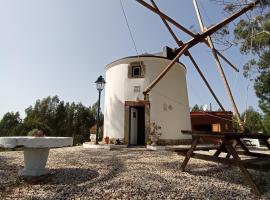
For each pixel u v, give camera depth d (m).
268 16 9.12
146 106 12.23
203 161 6.95
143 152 9.46
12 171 5.06
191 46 11.34
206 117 17.62
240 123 10.97
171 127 12.60
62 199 3.18
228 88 11.31
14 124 31.59
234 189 3.85
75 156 7.94
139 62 12.93
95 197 3.29
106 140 12.43
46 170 4.89
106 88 14.10
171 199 3.27
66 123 44.56
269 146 5.60
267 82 14.36
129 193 3.49
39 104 47.44
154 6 11.76
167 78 13.11
